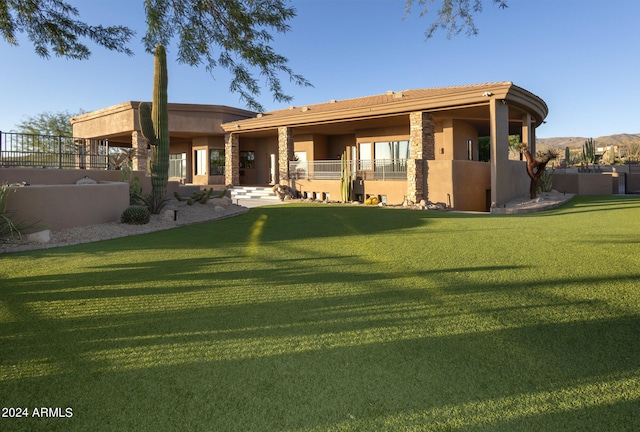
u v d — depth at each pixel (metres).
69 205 9.04
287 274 5.18
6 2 6.69
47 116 37.56
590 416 2.16
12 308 3.93
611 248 6.57
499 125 15.26
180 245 7.36
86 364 2.79
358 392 2.43
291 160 21.27
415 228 9.41
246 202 18.56
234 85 7.66
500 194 15.46
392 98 19.59
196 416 2.21
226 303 4.05
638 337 3.13
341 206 15.88
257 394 2.42
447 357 2.85
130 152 21.64
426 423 2.13
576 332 3.25
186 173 27.03
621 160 42.75
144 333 3.31
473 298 4.13
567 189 23.30
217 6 6.48
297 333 3.29
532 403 2.28
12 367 2.76
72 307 3.95
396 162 17.95
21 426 2.14
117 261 6.02
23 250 7.02
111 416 2.22
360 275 5.09
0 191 7.75
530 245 6.96
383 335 3.24
